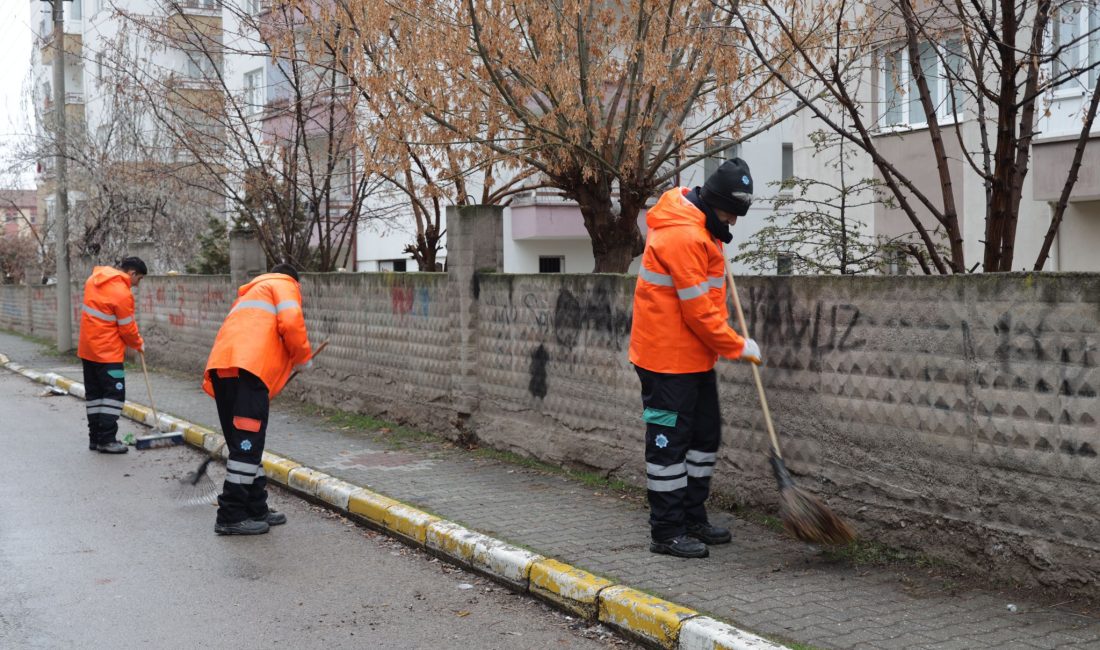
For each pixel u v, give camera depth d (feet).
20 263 133.08
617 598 16.02
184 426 36.11
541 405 27.40
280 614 16.97
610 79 31.22
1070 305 15.21
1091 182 36.01
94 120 85.87
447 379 31.40
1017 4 22.06
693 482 19.20
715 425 19.30
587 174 29.96
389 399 34.86
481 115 31.04
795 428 19.90
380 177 42.86
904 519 17.83
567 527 20.74
